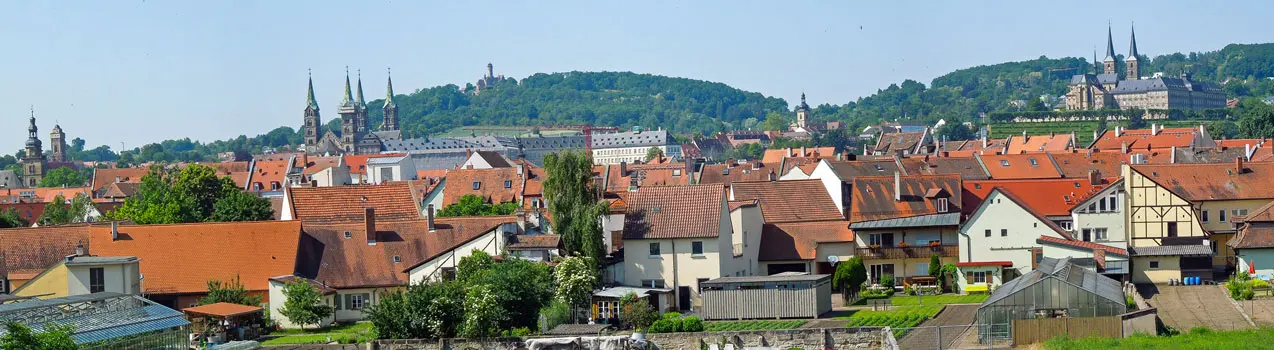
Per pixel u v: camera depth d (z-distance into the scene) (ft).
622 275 472.03
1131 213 519.19
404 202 557.33
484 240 464.65
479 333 377.50
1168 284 478.59
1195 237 513.45
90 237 484.74
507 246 458.50
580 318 424.87
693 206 472.44
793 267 506.07
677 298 465.47
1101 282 388.57
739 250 488.44
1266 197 543.80
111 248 479.41
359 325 441.68
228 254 474.49
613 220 507.71
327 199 556.92
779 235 511.81
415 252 478.18
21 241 484.74
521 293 395.75
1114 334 349.00
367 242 480.64
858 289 473.26
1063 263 423.23
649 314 409.49
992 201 491.31
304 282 441.27
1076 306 363.35
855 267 471.62
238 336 408.87
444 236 483.92
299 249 475.72
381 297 417.08
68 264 431.84
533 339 349.41
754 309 422.82
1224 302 427.74
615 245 508.53
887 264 497.05
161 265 473.67
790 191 561.43
